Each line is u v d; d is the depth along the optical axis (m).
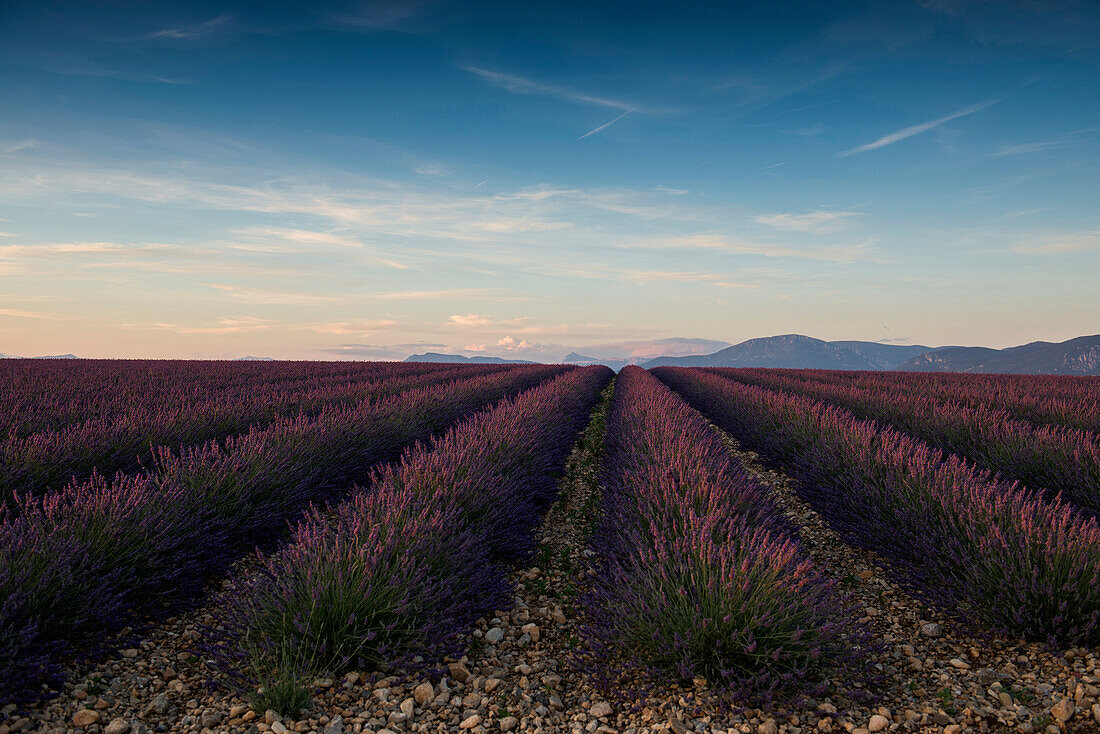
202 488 4.87
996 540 3.83
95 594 3.32
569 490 7.68
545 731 2.76
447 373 25.23
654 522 4.53
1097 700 2.83
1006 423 8.15
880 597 4.29
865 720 2.79
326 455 6.82
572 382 18.58
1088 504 5.42
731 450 10.61
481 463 5.87
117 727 2.61
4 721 2.58
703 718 2.79
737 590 3.07
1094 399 12.64
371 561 3.38
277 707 2.76
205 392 13.47
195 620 3.74
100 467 6.20
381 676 3.11
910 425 9.78
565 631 3.81
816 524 6.11
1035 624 3.41
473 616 3.79
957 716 2.81
